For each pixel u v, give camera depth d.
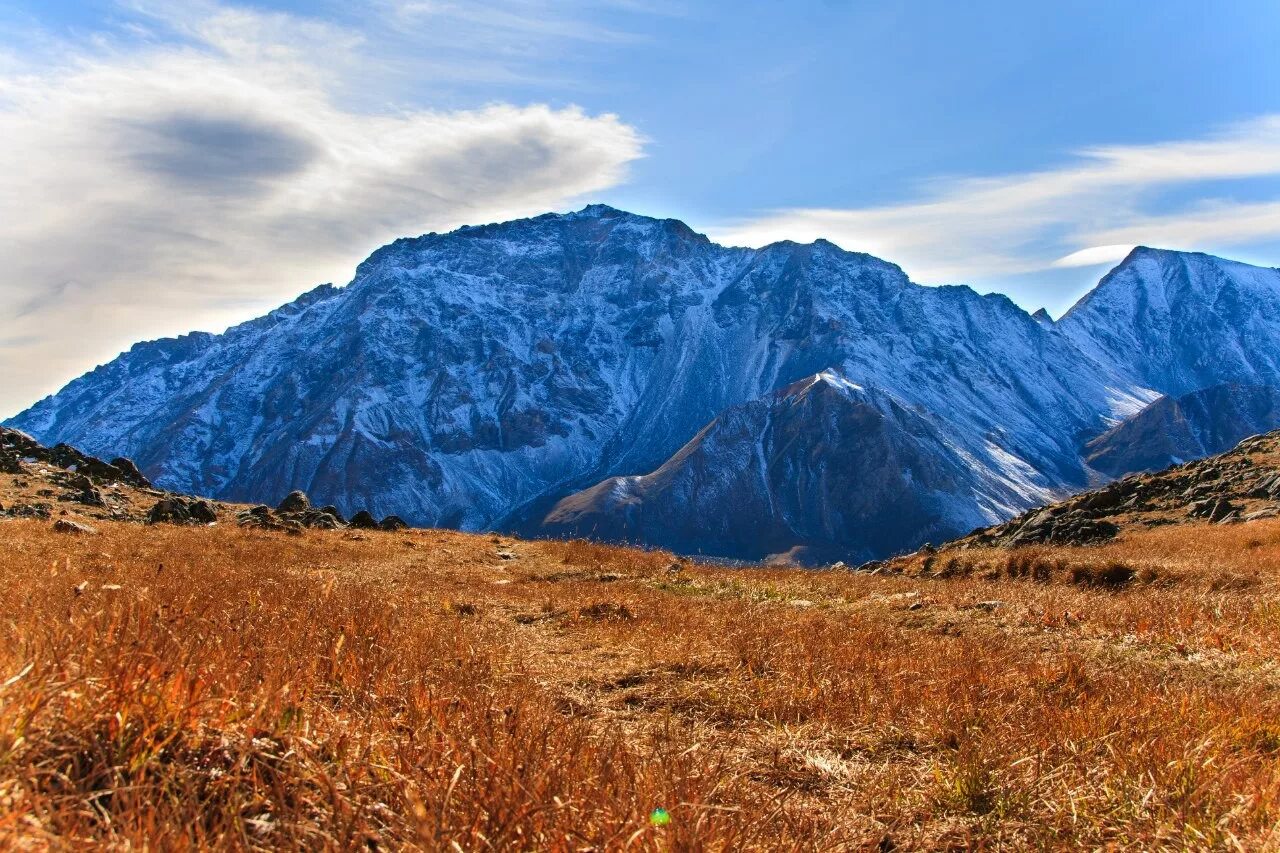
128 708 4.02
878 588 20.73
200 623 6.93
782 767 6.38
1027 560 22.61
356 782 4.01
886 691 8.81
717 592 20.06
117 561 16.67
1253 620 13.23
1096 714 7.51
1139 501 37.66
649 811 4.21
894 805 5.60
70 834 3.04
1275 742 6.88
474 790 4.04
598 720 7.46
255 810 3.71
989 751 6.37
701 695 8.57
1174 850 4.70
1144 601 15.72
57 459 36.75
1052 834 5.06
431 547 28.78
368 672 6.95
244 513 33.75
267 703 4.67
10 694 3.88
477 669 8.11
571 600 16.30
